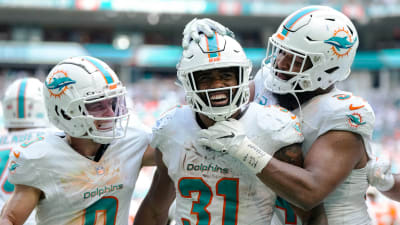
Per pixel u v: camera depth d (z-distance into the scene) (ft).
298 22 24.62
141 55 215.51
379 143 114.62
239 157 21.13
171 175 23.65
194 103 22.22
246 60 22.08
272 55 25.64
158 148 24.35
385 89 202.08
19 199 24.08
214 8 198.18
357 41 25.77
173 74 224.33
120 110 24.97
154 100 160.25
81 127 24.22
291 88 25.16
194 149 22.80
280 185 21.11
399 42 224.53
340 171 22.44
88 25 222.07
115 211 25.62
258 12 198.80
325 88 25.25
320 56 24.27
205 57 21.35
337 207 24.89
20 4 191.11
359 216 25.21
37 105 40.34
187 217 23.12
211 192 22.67
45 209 24.79
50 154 24.32
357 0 188.85
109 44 226.58
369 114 23.49
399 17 191.62
